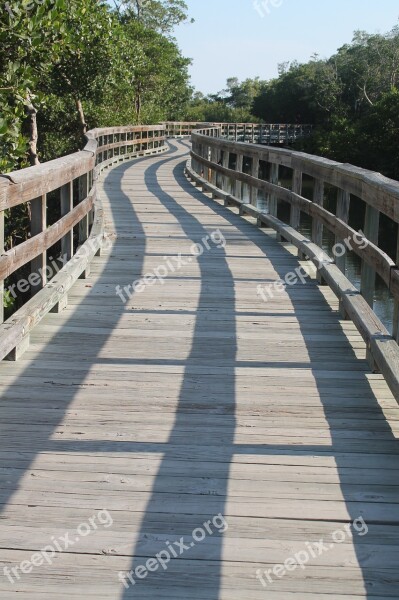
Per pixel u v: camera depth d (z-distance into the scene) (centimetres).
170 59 4184
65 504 265
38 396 361
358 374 397
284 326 482
